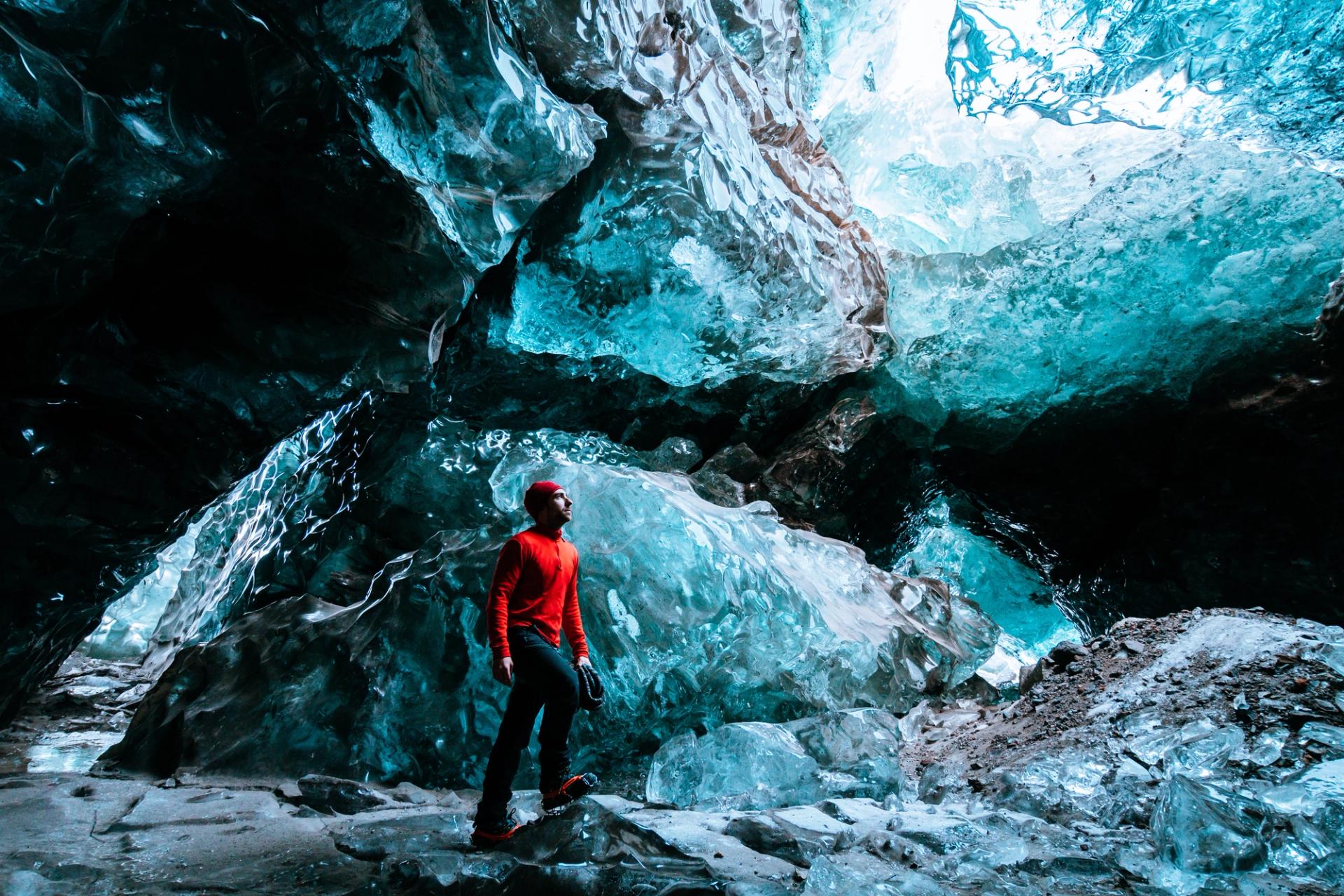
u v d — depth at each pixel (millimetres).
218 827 3365
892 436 9305
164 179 3775
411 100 4160
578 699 3236
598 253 6242
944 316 8719
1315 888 2570
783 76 8484
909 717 5684
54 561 4547
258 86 3801
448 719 4691
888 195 9109
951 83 7508
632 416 8938
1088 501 8578
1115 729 4246
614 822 2785
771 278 6910
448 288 5141
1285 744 3668
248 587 7777
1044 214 8578
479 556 5145
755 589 5230
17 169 3285
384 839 3049
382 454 7652
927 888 2416
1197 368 7660
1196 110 6688
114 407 4355
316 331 4816
